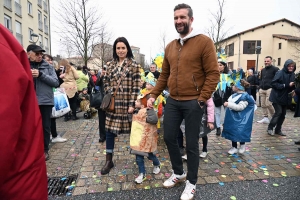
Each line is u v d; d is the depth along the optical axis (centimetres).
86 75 836
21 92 93
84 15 1334
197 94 241
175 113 255
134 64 311
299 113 448
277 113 497
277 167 329
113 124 308
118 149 410
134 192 262
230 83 461
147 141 281
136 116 287
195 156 246
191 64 236
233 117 375
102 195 256
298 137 491
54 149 410
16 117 88
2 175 86
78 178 295
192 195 241
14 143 88
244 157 370
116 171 316
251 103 375
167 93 475
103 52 1898
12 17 1911
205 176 299
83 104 756
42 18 2648
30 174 103
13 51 102
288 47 2934
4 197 97
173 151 266
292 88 481
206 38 233
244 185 276
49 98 357
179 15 233
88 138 483
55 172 316
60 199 249
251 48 3216
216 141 460
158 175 304
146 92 308
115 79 311
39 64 361
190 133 244
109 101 305
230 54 3422
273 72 600
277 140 467
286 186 274
